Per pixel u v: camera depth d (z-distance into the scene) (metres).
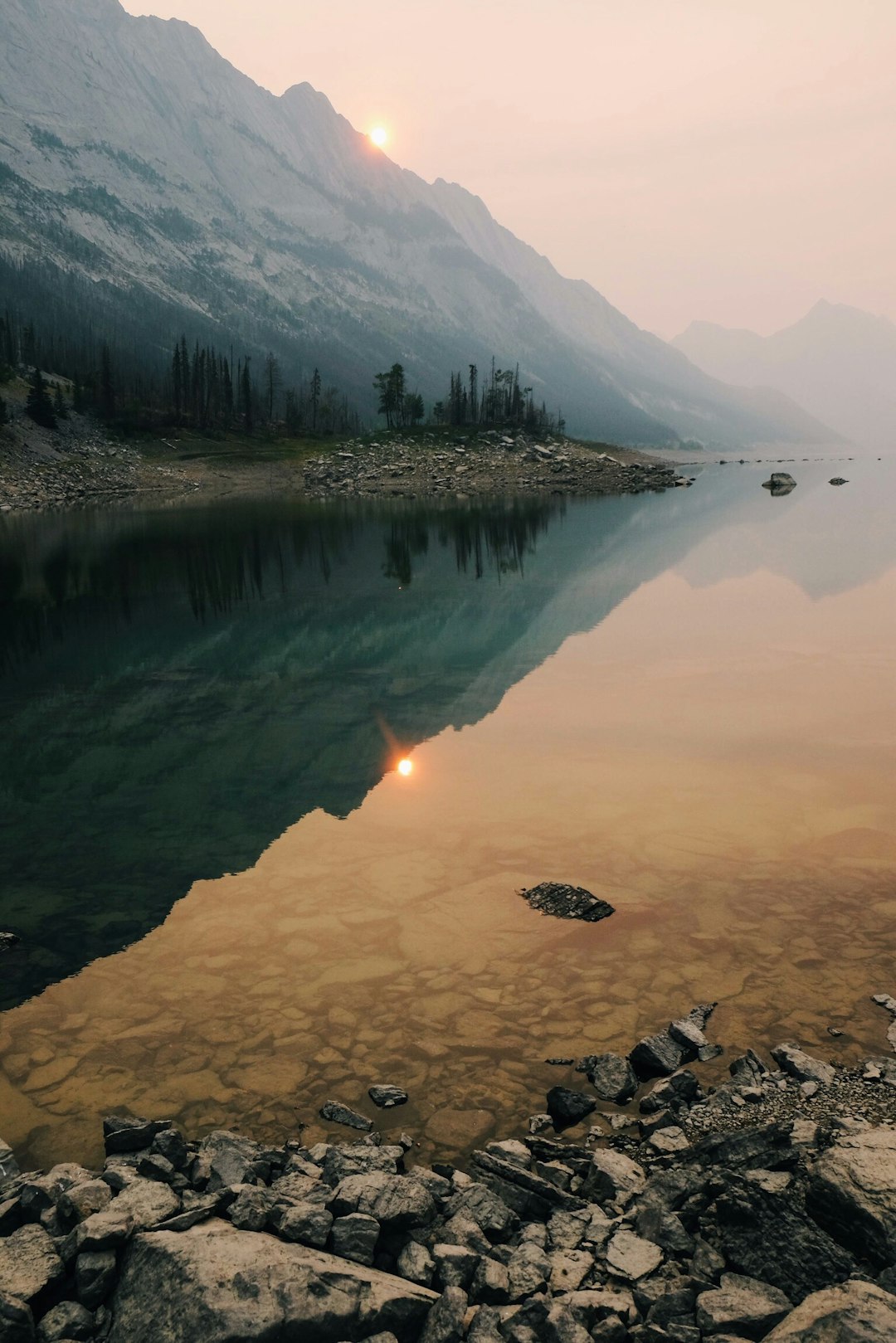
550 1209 6.93
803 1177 6.62
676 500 103.12
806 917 11.32
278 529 74.81
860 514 79.12
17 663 28.48
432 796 16.08
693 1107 8.02
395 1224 6.55
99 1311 5.89
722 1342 5.43
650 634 30.48
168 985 10.34
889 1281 5.50
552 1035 9.20
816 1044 8.86
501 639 30.55
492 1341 5.48
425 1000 9.86
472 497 120.25
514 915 11.66
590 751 18.34
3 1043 9.34
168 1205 6.67
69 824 15.41
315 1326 5.50
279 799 16.25
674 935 11.02
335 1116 8.07
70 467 136.88
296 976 10.45
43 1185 6.85
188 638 31.86
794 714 20.44
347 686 24.64
